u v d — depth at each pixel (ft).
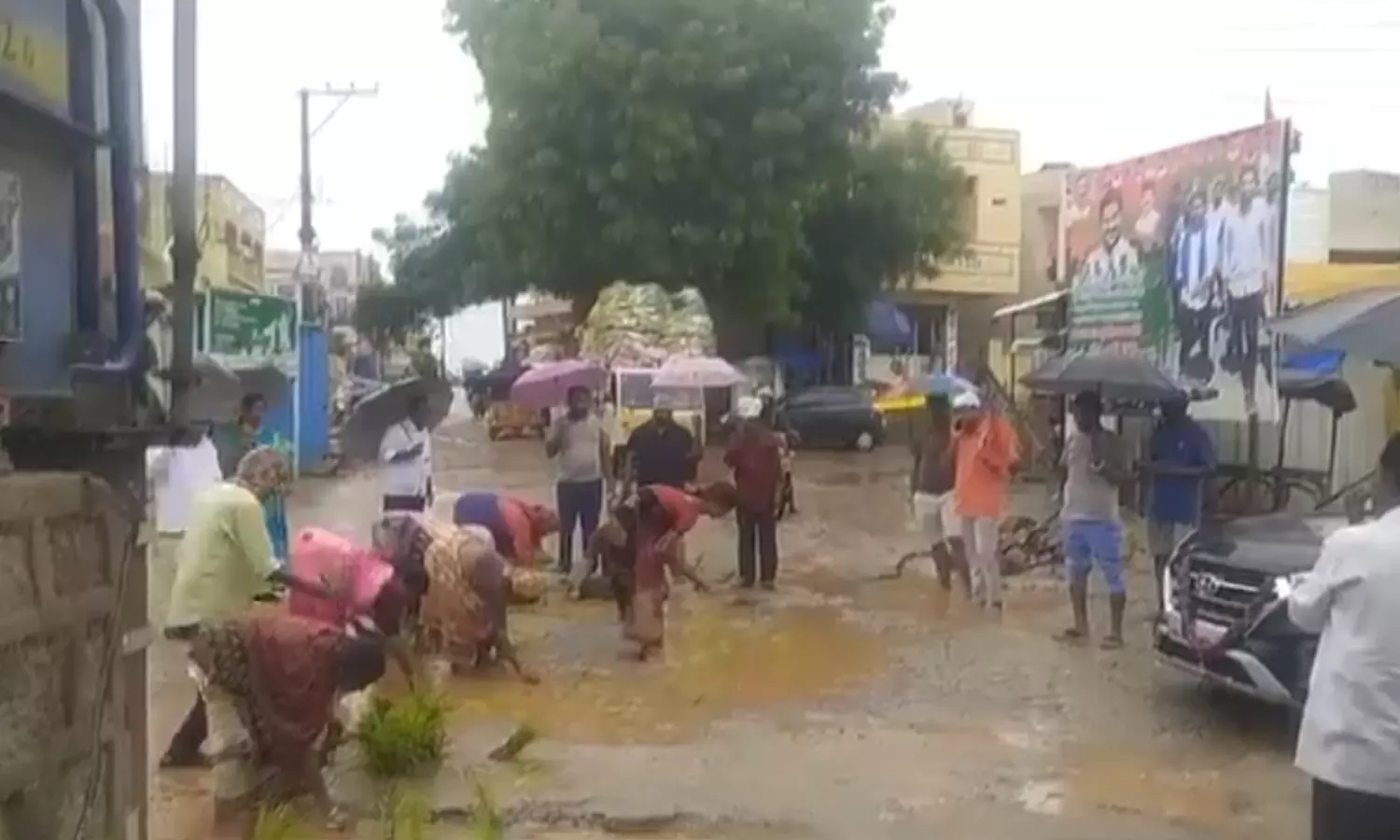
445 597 35.32
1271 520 34.24
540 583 45.01
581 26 116.88
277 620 24.67
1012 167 159.94
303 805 24.35
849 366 150.10
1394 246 109.40
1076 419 41.22
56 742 12.36
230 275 107.34
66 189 14.26
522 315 203.00
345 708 28.37
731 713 32.83
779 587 50.57
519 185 119.75
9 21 12.86
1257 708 33.58
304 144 137.28
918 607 46.83
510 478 86.74
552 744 29.84
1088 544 40.78
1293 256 108.58
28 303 13.51
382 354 183.21
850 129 125.49
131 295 14.85
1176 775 28.43
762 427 50.31
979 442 46.24
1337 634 16.58
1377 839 16.34
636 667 37.22
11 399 13.26
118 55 14.73
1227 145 63.67
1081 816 25.81
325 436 91.40
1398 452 17.22
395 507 42.42
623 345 95.09
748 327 130.82
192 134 14.08
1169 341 69.62
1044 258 160.66
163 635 27.96
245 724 24.13
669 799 26.14
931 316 161.27
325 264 229.66
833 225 141.18
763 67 120.26
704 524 67.10
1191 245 67.21
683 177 119.55
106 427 14.06
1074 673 37.22
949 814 25.81
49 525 12.36
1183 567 32.65
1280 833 25.00
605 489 51.03
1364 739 16.19
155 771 27.37
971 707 33.63
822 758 29.27
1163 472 41.96
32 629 11.82
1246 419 62.80
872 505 76.38
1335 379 58.49
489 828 21.12
